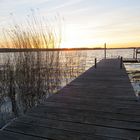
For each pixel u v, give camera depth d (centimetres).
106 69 724
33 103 407
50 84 504
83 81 464
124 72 624
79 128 186
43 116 219
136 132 176
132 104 263
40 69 486
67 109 245
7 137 168
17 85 448
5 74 458
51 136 170
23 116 220
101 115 221
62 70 633
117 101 279
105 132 177
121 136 169
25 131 180
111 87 385
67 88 380
